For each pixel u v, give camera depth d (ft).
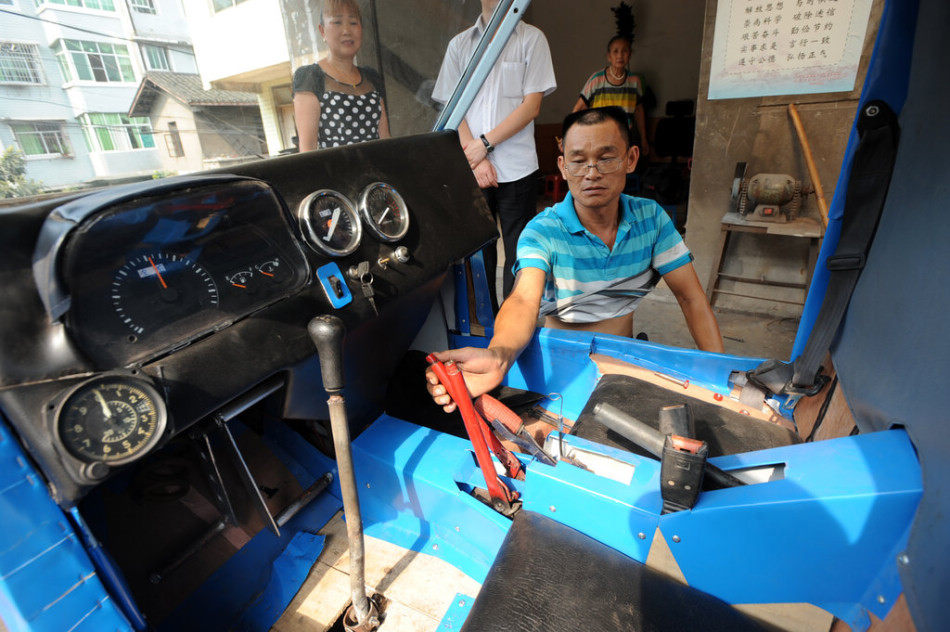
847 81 8.34
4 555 1.67
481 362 3.06
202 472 2.98
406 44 4.91
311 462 3.64
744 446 2.90
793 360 3.29
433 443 3.22
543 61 7.18
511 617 2.04
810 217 9.46
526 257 4.31
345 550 3.22
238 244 2.36
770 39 8.64
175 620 2.81
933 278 1.87
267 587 3.07
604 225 4.57
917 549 1.64
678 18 16.58
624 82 14.15
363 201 2.97
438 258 3.41
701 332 5.18
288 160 2.77
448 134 3.89
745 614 2.17
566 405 4.18
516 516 2.54
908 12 2.14
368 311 2.93
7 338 1.68
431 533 3.22
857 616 1.98
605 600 2.09
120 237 1.92
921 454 1.75
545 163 20.66
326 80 5.32
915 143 2.14
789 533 1.94
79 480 1.74
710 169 10.07
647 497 2.24
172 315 2.12
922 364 1.83
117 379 1.83
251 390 2.51
